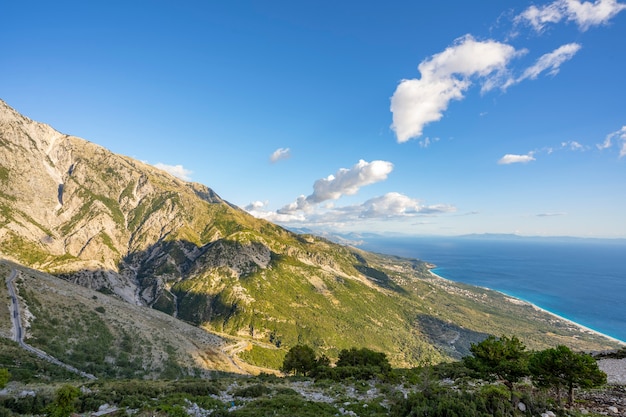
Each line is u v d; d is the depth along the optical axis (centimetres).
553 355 3009
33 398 3186
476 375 4306
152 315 16875
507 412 2589
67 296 12712
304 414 3077
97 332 10962
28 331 9069
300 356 8162
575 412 2716
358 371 5884
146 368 10206
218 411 3144
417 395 3014
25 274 12900
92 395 3447
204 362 12925
